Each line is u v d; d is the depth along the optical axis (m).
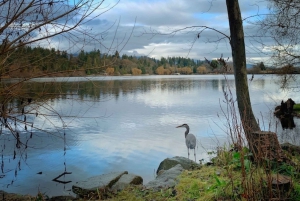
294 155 6.43
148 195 5.34
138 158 9.82
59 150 10.68
